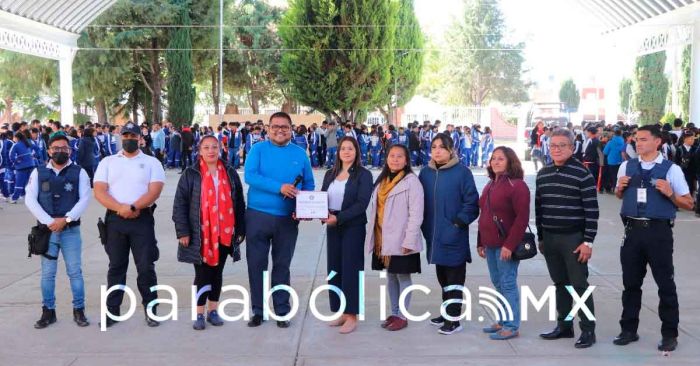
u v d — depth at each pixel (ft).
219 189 20.02
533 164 93.71
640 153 17.79
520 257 18.21
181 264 29.19
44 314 20.39
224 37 126.11
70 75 90.68
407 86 132.98
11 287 25.09
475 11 194.29
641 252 17.95
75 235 20.44
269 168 20.24
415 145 87.04
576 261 18.02
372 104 121.49
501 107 198.29
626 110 143.13
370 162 88.99
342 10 108.37
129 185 20.04
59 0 77.82
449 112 131.13
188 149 80.79
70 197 20.11
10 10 71.92
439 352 18.08
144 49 112.88
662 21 77.71
